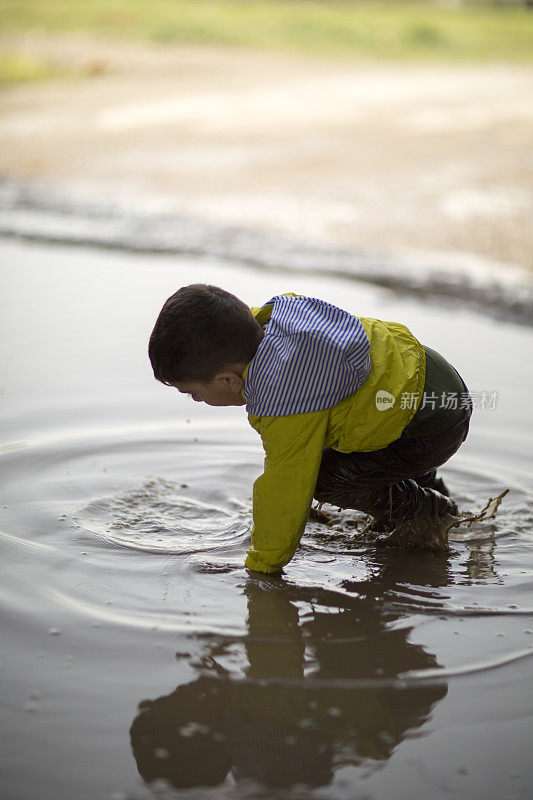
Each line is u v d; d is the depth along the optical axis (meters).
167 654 3.30
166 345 3.60
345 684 3.17
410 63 28.17
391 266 10.01
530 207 12.70
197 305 3.58
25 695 3.02
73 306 8.32
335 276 9.65
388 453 3.96
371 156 15.41
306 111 19.11
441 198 13.02
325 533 4.50
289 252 10.48
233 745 2.83
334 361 3.57
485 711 3.04
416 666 3.29
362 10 38.84
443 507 4.37
